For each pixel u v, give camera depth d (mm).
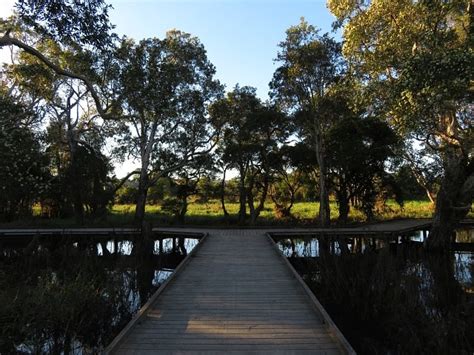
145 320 5996
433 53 9969
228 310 6488
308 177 25062
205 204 40125
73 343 6578
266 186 24281
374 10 13891
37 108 20234
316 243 17156
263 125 21828
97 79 12555
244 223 24000
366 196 22000
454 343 6176
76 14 8281
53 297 7633
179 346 5066
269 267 9945
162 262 14891
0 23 14797
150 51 20031
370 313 7773
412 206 32969
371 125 19656
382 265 9734
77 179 23141
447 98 10234
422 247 14555
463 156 13898
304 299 7109
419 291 8414
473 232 21828
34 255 13227
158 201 41469
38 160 13055
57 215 28047
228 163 24188
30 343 6402
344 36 15523
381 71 13375
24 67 16531
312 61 19016
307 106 20297
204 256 11523
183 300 7055
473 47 10297
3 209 25328
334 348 4996
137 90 14836
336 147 20156
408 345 6203
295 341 5211
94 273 10398
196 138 24250
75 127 25078
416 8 12609
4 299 7531
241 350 4945
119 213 33531
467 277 10570
